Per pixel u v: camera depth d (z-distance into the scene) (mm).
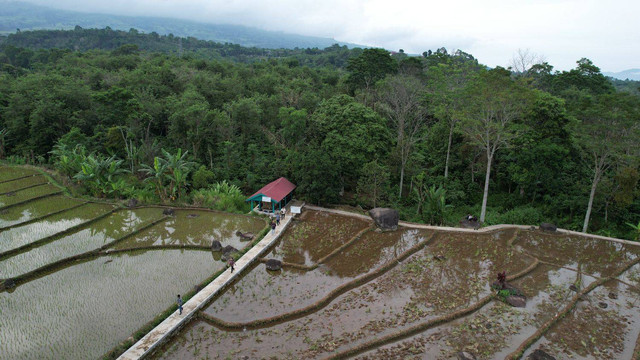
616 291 26172
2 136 55469
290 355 19078
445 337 20781
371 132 44406
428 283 26391
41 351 18719
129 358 18219
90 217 37000
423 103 57281
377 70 64875
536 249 32812
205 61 76062
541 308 23609
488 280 26891
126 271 27188
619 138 34438
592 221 40562
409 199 45250
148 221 36844
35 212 37656
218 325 21578
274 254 30938
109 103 48812
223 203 40250
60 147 47156
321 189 41469
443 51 91562
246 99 52000
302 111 46562
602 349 19953
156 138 52562
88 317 21562
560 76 62469
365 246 32656
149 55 84312
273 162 46406
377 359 19000
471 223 37531
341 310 23141
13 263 27531
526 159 41062
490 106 36844
